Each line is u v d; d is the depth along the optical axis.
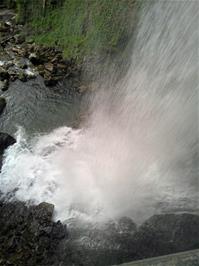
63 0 30.22
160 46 23.00
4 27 31.23
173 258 10.71
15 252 13.39
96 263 12.58
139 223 13.98
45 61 26.59
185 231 12.98
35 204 15.51
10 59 27.36
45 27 30.30
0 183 16.92
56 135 20.47
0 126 21.47
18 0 31.52
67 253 13.09
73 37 27.91
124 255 12.66
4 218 14.90
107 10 26.77
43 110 22.83
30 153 18.89
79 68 25.92
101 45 26.08
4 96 23.91
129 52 24.84
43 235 13.77
